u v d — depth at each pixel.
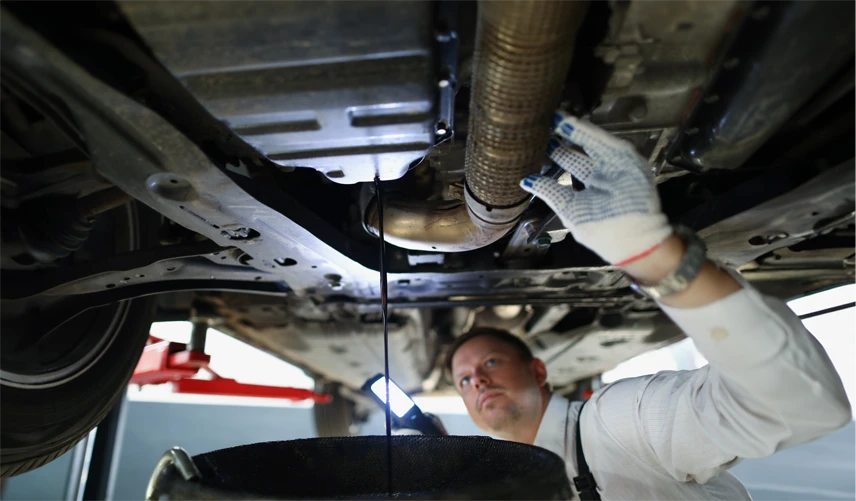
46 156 0.97
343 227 1.29
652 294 0.70
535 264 1.35
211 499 0.65
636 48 0.72
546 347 2.41
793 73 0.71
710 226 1.08
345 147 0.79
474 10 0.73
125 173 0.84
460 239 1.01
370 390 1.57
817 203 1.00
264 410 4.41
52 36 0.63
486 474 0.89
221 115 0.72
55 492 2.67
